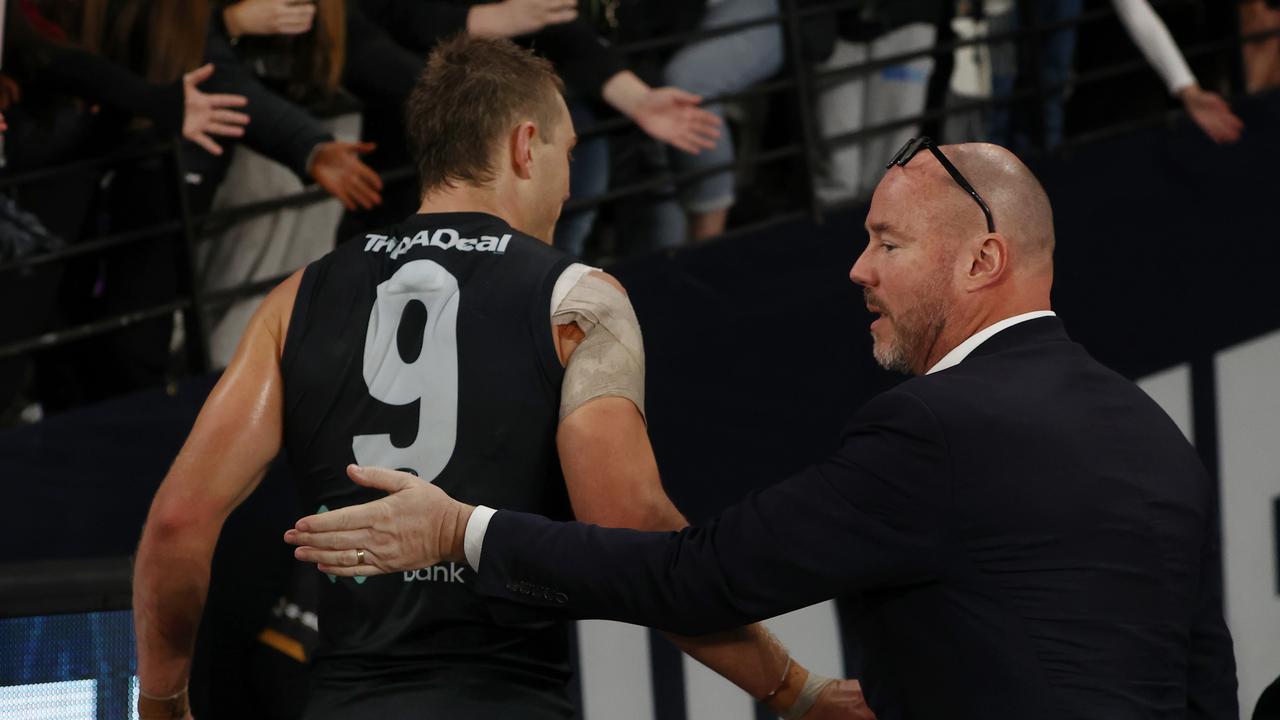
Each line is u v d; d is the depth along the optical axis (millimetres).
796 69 8664
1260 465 9500
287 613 7281
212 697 7176
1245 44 10516
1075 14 9680
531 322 4223
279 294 4551
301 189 8117
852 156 9195
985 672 3650
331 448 4289
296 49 7762
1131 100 10344
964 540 3684
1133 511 3732
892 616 3828
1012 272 4047
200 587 4445
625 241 8961
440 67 4598
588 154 8406
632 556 3857
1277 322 9602
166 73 7418
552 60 8164
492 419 4184
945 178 4059
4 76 7254
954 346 4113
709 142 8242
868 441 3771
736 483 8477
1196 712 3986
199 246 8062
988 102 9078
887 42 9070
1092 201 9305
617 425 4176
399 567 3961
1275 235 9617
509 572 3941
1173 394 9359
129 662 5043
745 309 8539
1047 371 3922
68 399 7852
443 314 4262
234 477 4359
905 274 4090
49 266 7695
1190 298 9438
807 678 4703
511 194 4492
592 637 8070
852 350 8734
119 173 7672
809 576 3725
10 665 4934
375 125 8102
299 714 7234
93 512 7367
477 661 4152
